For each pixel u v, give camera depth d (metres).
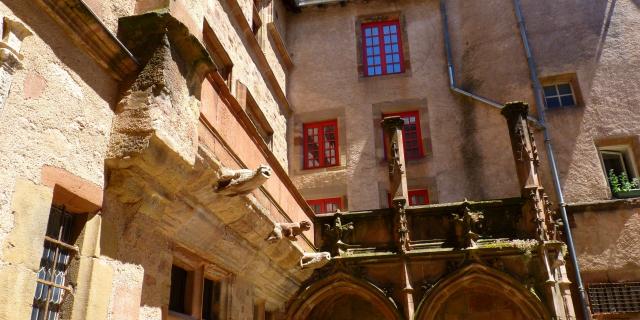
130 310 4.47
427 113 14.85
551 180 12.20
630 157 12.48
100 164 4.28
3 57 3.33
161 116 4.52
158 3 5.21
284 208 8.96
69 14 3.92
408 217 10.56
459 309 10.01
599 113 12.70
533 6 14.26
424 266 9.90
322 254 9.27
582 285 10.85
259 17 13.60
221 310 6.93
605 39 13.39
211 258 6.42
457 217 10.10
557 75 13.32
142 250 4.82
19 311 3.27
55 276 3.86
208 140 5.75
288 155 15.13
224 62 10.58
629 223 11.30
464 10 15.61
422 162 14.30
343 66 15.99
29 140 3.52
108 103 4.46
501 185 13.17
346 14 16.67
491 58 14.36
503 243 9.63
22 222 3.38
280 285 9.09
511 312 9.79
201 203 5.67
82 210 4.13
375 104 15.31
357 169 14.68
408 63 15.66
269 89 13.66
